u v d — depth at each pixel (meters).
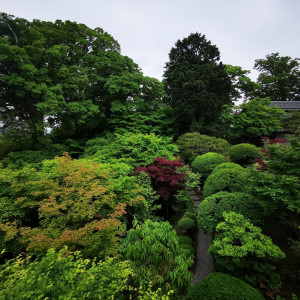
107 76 13.90
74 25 13.09
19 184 4.83
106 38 14.54
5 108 10.23
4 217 4.64
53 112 9.47
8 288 1.96
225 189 5.85
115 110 13.02
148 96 15.47
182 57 14.12
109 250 3.94
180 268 3.03
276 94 25.72
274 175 3.62
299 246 3.46
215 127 13.27
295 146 3.69
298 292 3.36
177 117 13.52
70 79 10.98
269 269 3.29
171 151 9.80
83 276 2.19
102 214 4.91
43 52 10.11
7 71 9.67
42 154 10.95
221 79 13.20
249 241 3.40
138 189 6.05
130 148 8.41
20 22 10.11
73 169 5.39
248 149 8.75
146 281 2.83
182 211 7.59
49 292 1.89
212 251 3.83
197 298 2.53
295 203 3.24
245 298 2.38
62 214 4.43
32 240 3.63
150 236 3.33
